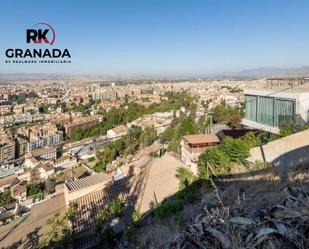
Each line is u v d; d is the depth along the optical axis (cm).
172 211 780
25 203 2927
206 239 281
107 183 1304
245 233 276
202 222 315
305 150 873
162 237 605
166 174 1312
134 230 818
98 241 888
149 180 1296
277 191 495
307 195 344
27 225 1095
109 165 4406
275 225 273
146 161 1689
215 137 1812
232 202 543
